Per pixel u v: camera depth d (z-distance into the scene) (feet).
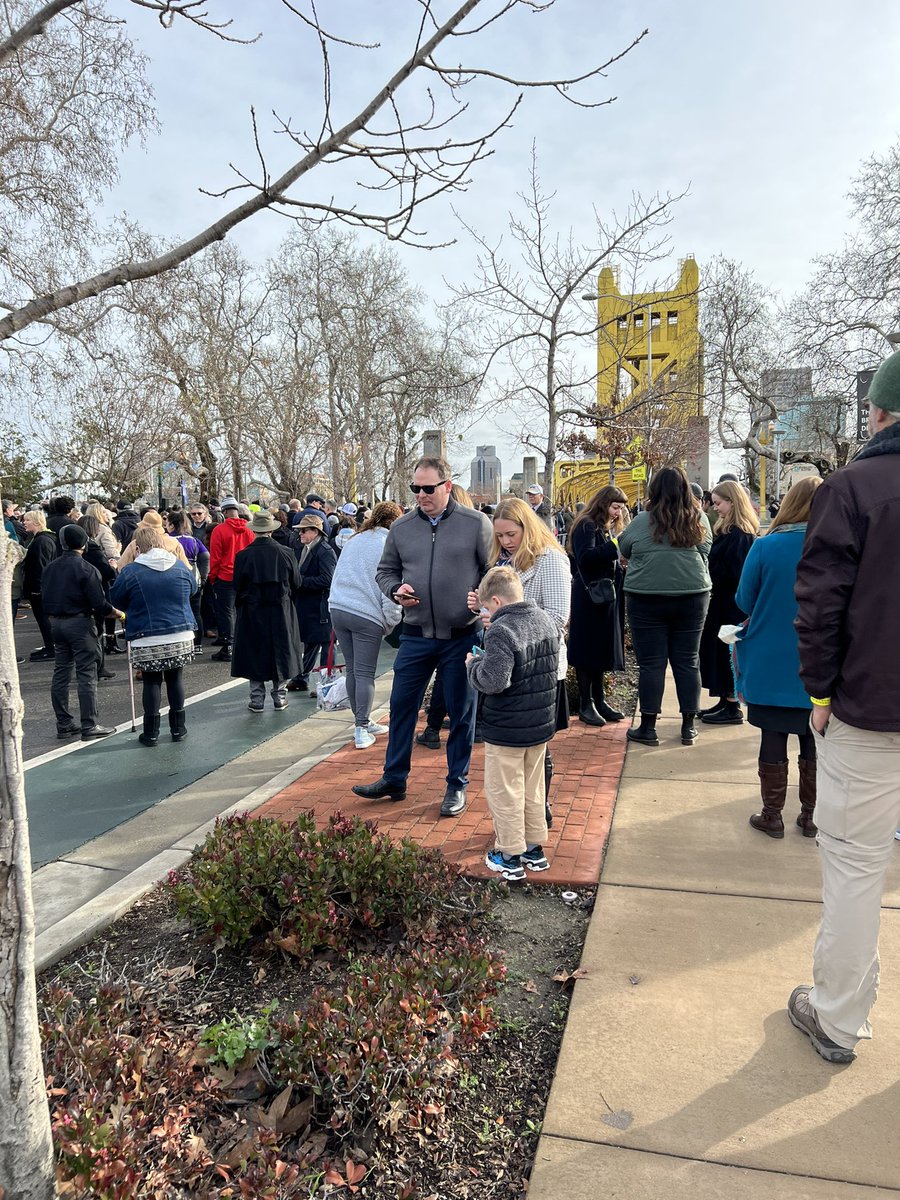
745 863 12.39
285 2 7.04
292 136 7.65
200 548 38.88
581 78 8.06
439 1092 7.70
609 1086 7.79
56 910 11.76
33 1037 5.52
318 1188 6.75
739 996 9.12
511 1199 6.73
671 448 50.11
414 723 15.39
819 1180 6.66
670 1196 6.56
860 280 82.02
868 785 7.55
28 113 40.19
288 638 23.81
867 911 7.70
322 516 27.94
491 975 8.75
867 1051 8.21
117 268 6.64
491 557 14.33
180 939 10.77
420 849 11.46
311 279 89.56
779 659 12.71
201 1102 7.52
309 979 9.73
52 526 35.86
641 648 18.10
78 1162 5.87
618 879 11.95
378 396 95.91
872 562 7.24
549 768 14.02
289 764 18.72
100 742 21.09
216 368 77.46
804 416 100.01
